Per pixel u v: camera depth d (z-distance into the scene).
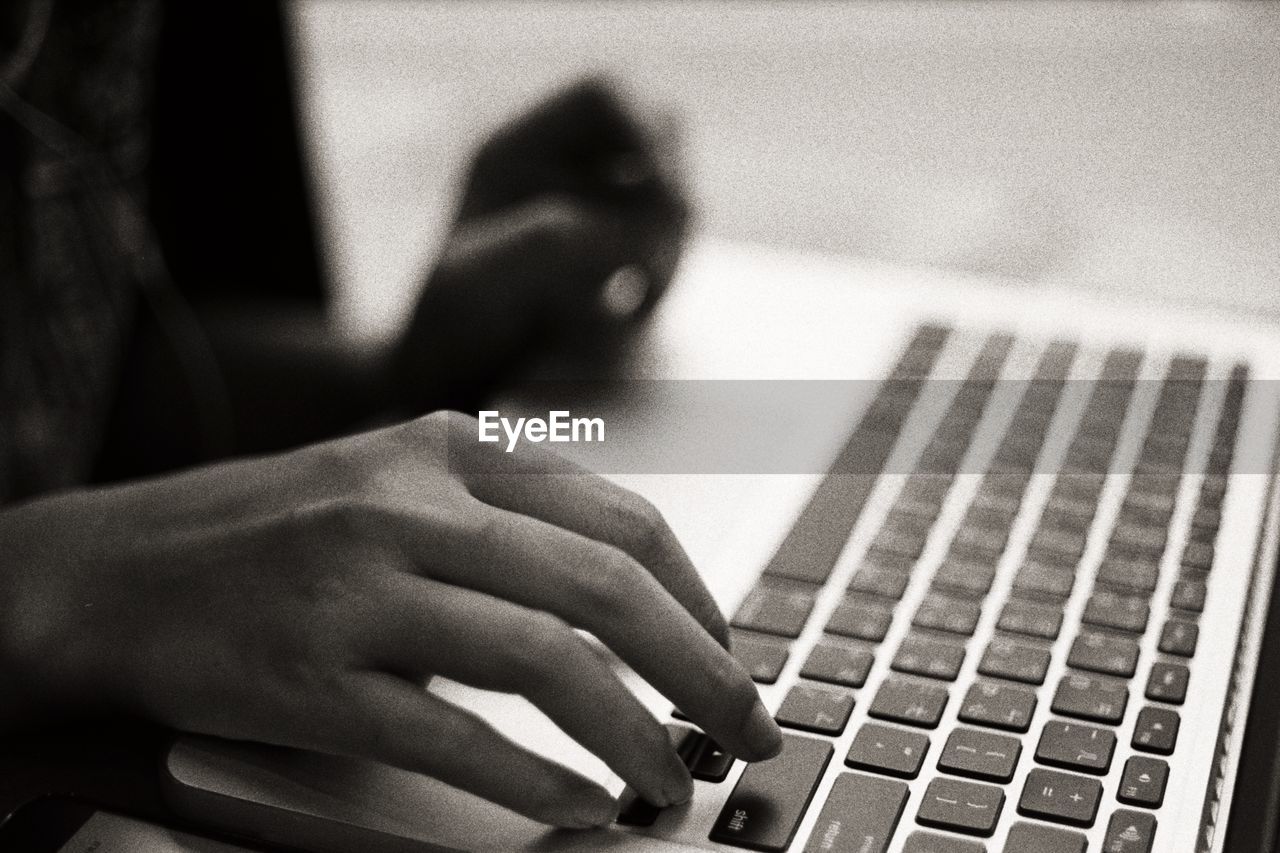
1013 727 0.27
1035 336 0.45
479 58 0.94
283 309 0.67
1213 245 0.63
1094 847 0.24
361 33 0.97
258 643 0.27
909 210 0.72
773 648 0.30
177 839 0.26
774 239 0.70
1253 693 0.28
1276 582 0.32
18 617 0.30
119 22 0.57
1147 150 0.72
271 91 0.68
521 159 0.59
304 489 0.31
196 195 0.68
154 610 0.29
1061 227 0.67
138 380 0.57
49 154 0.53
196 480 0.33
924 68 0.82
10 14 0.51
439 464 0.30
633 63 0.89
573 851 0.24
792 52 0.86
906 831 0.24
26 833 0.26
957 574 0.32
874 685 0.29
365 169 0.87
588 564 0.27
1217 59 0.77
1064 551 0.33
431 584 0.27
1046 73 0.80
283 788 0.26
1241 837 0.25
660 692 0.26
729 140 0.80
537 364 0.46
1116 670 0.28
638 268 0.52
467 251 0.54
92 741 0.29
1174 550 0.33
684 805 0.25
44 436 0.52
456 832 0.25
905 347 0.45
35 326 0.52
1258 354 0.43
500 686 0.26
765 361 0.44
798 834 0.24
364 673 0.26
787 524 0.35
